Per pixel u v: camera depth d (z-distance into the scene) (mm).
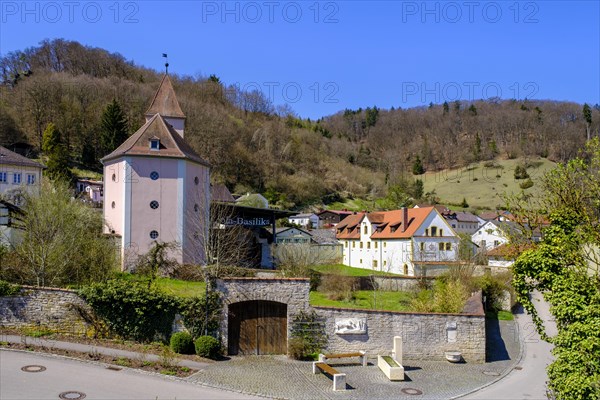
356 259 63531
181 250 32688
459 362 21984
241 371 18734
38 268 23953
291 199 100938
